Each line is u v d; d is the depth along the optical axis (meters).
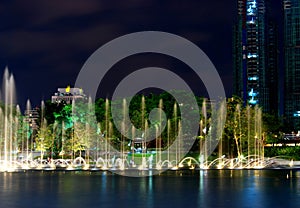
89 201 30.73
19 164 83.06
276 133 136.12
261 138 105.00
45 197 32.91
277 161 88.25
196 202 30.06
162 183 44.66
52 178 51.25
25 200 31.31
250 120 100.81
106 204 29.22
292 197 32.69
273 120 124.12
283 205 28.64
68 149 103.44
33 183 44.66
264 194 34.59
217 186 41.16
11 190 37.94
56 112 115.75
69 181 47.12
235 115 100.81
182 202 30.06
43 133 104.94
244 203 29.56
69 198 32.44
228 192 36.09
